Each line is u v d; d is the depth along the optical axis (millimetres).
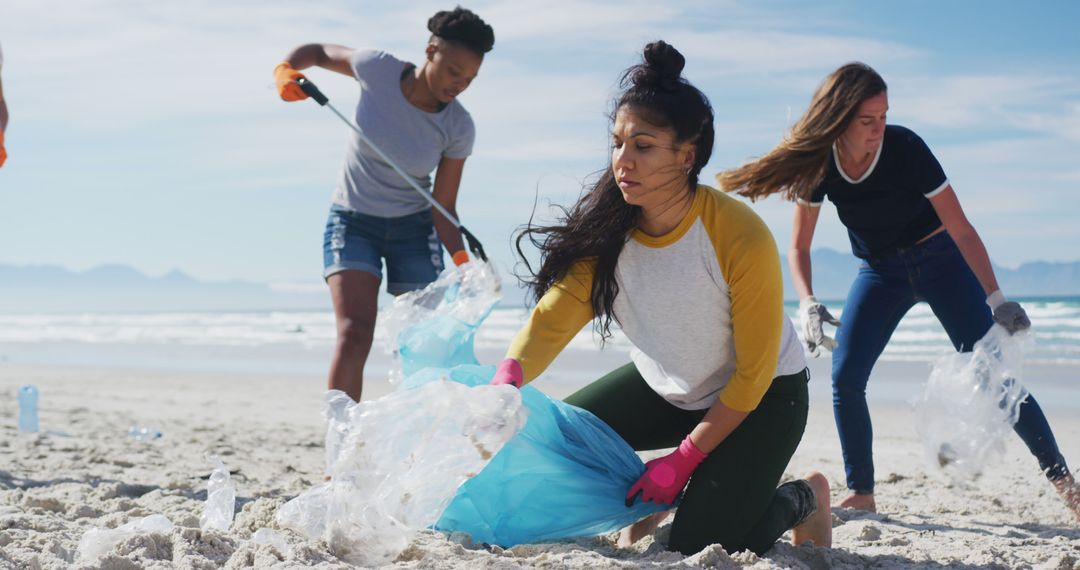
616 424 3172
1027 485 4859
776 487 2941
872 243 3920
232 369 16031
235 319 52781
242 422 8164
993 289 3691
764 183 3766
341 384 4281
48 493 4051
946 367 3742
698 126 2627
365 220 4457
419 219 4535
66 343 31656
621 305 2938
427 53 4246
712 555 2734
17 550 2646
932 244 3848
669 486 2902
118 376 14484
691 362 2938
